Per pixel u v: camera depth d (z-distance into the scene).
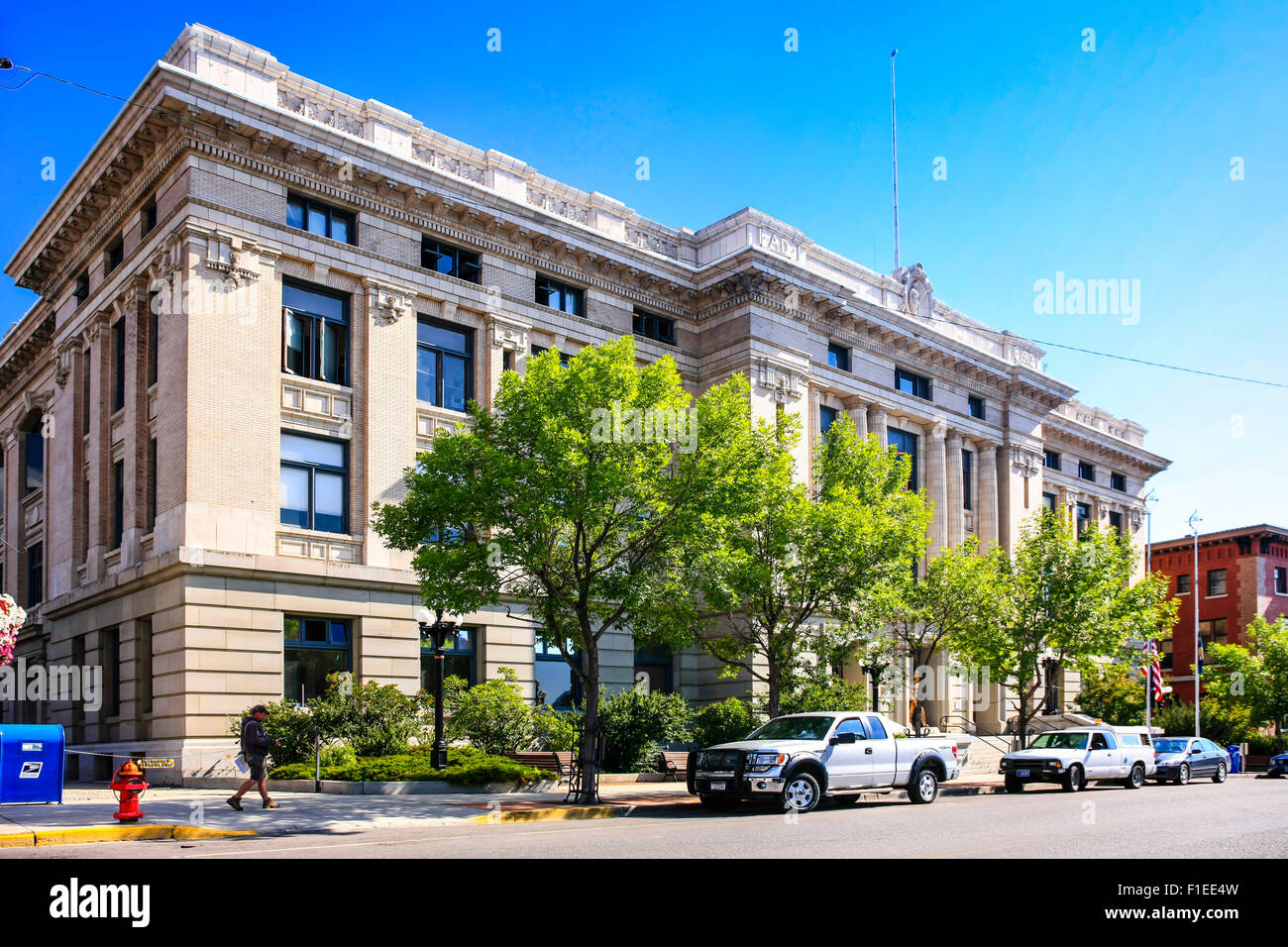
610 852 12.46
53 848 13.22
